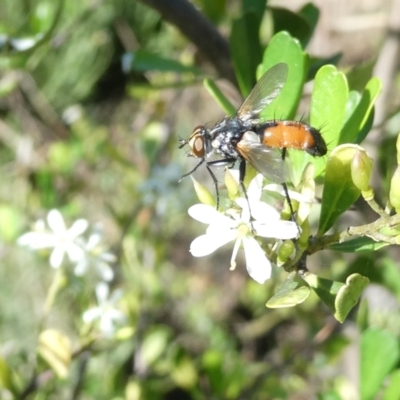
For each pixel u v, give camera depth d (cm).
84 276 8
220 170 7
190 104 19
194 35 7
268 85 6
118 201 15
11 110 16
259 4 7
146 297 11
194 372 10
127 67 8
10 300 17
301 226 5
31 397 8
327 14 14
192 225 18
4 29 8
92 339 8
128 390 10
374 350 6
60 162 12
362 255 7
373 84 5
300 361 11
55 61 21
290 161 6
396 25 8
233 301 17
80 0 15
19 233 10
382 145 8
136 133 14
